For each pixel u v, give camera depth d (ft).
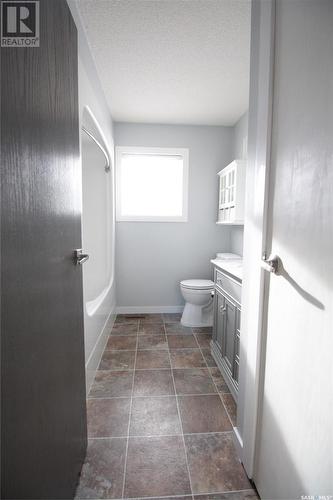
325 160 2.14
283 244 2.83
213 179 10.19
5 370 1.76
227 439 4.36
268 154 3.09
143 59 5.94
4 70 1.76
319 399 2.23
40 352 2.30
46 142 2.42
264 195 3.16
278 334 2.96
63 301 2.90
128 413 4.95
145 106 8.36
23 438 1.98
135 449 4.13
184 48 5.56
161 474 3.73
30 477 2.09
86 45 5.26
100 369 6.49
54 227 2.63
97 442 4.26
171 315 10.34
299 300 2.53
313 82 2.28
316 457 2.27
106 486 3.55
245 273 3.85
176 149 9.93
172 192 10.36
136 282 10.41
